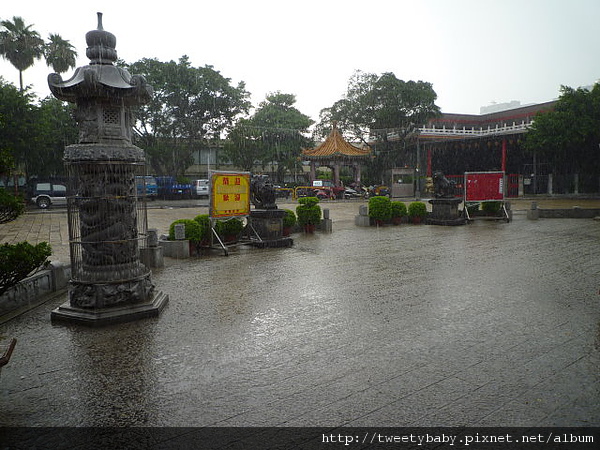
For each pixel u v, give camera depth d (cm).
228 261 966
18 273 474
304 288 714
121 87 543
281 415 327
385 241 1276
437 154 4794
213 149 4309
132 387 373
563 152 3797
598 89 3503
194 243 1062
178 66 3234
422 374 391
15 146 2380
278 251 1103
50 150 2809
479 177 1827
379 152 4356
